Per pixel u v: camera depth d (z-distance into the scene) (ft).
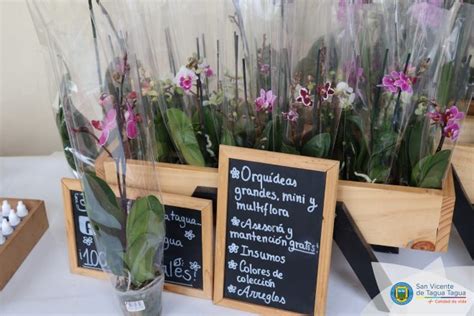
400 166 2.56
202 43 2.77
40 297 2.55
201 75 2.65
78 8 2.16
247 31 2.51
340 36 2.47
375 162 2.50
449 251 2.79
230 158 2.33
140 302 2.29
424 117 2.45
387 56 2.44
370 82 2.50
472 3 2.44
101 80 2.22
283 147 2.52
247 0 2.45
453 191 2.35
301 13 2.53
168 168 2.54
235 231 2.41
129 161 2.27
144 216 2.22
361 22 2.44
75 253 2.69
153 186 2.36
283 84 2.55
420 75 2.40
